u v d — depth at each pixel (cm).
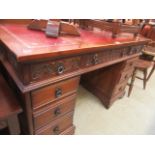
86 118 146
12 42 65
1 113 61
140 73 266
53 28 80
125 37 125
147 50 195
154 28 244
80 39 89
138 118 155
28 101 68
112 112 159
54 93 78
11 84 85
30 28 93
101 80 163
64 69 72
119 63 135
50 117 86
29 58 52
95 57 87
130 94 198
